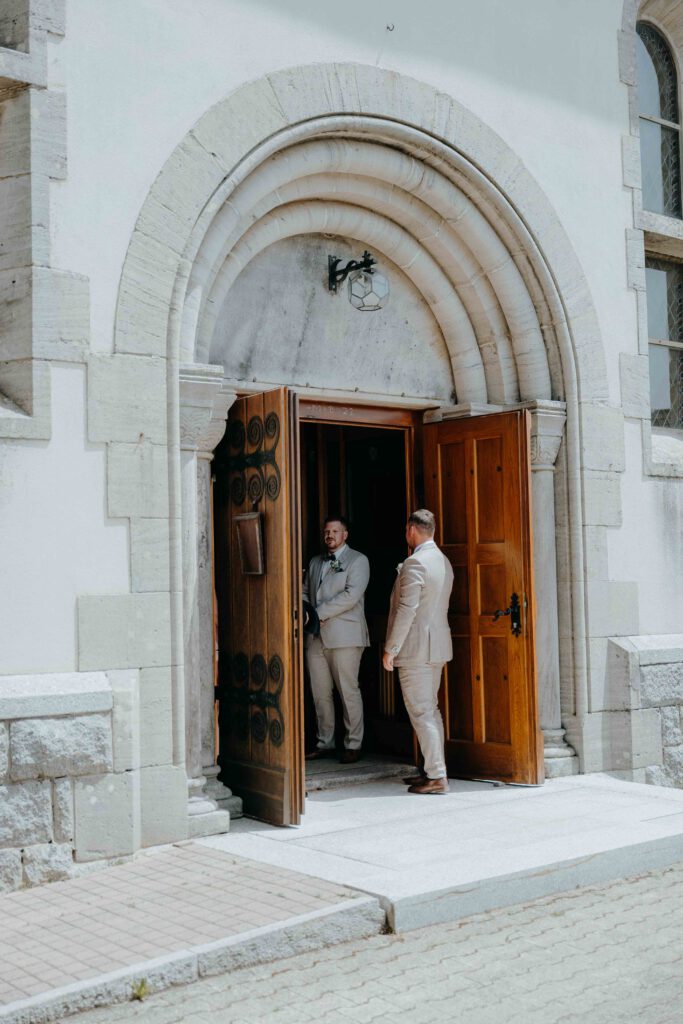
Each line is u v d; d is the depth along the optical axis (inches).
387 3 273.6
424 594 276.1
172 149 236.1
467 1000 158.1
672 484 331.0
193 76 240.1
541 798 268.4
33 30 218.7
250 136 247.3
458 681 295.6
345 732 330.0
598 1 323.6
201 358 248.7
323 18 261.4
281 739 242.8
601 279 317.1
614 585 310.3
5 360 221.3
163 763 227.3
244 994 160.2
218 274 253.3
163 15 236.2
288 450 244.5
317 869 206.4
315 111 257.9
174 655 230.8
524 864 207.9
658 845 228.2
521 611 280.8
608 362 316.8
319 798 272.4
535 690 280.7
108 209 227.1
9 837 201.9
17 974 159.5
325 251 283.0
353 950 178.4
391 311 295.4
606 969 170.4
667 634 325.1
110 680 220.1
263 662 249.9
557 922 192.7
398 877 199.2
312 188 269.0
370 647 331.9
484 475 290.7
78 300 222.2
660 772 312.7
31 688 207.8
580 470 305.4
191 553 238.4
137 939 172.2
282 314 273.3
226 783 261.9
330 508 351.3
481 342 305.7
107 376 224.8
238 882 199.8
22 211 218.8
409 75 276.4
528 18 305.0
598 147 319.9
